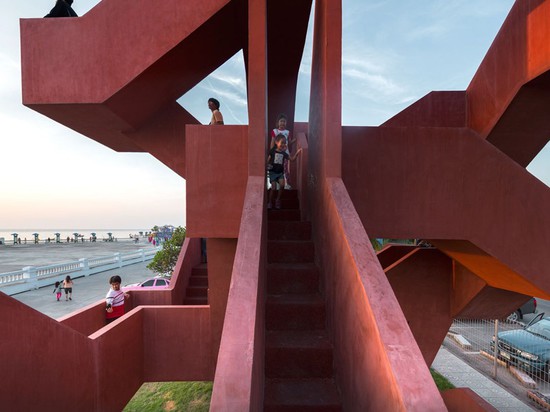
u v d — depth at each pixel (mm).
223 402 1506
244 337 1809
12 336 2705
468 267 5402
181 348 5953
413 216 4238
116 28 4887
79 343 3705
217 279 5523
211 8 4859
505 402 7883
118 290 6391
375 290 2041
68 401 3455
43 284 16469
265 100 3484
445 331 6934
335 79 3428
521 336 9672
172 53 4977
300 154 5555
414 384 1492
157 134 6547
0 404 2564
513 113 5297
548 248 4211
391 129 4254
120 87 4863
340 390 2629
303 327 3299
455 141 4277
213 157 3941
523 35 4820
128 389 5105
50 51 4906
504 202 4270
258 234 2609
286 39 6852
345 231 2596
